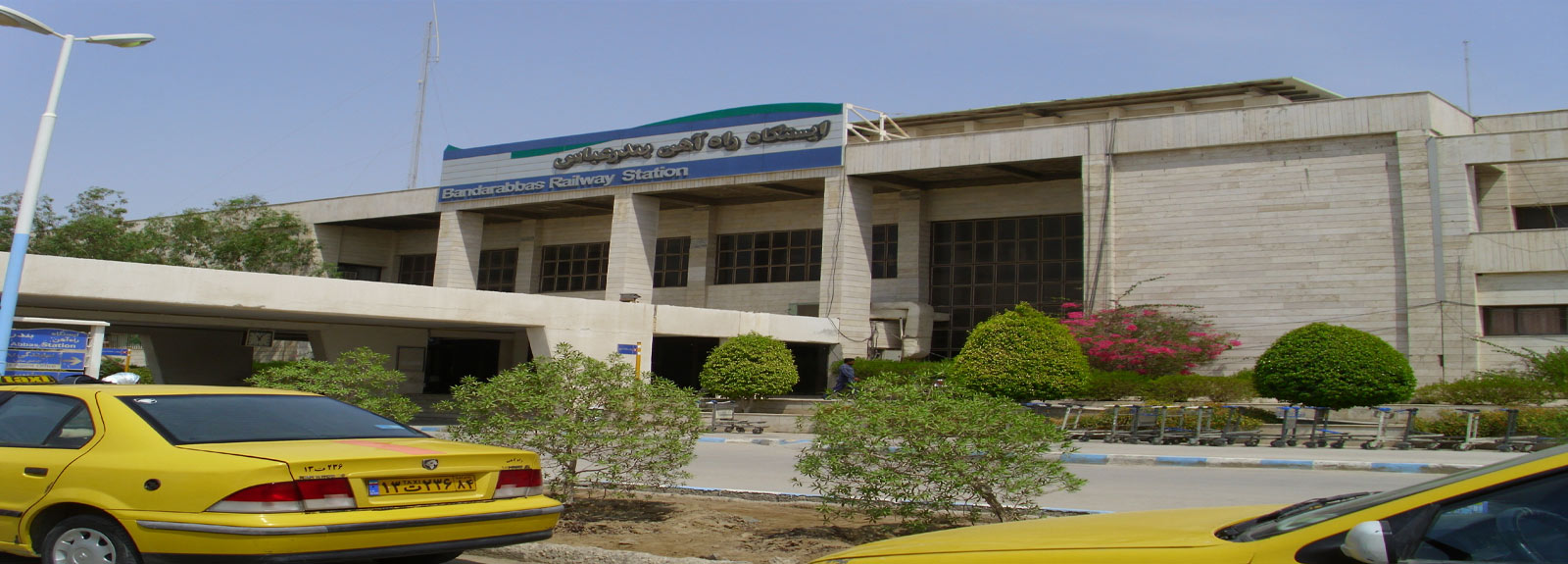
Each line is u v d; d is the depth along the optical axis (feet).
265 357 125.80
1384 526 10.73
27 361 51.42
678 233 134.41
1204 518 13.52
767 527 29.04
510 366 109.29
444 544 19.22
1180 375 86.12
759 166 113.70
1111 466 50.93
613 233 121.60
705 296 130.31
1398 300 85.81
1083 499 36.73
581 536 27.53
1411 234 85.66
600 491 34.86
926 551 13.10
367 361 43.37
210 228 130.31
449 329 100.63
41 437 20.18
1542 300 81.25
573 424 28.96
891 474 24.77
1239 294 91.91
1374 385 66.08
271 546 17.19
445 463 19.57
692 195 124.36
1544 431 57.77
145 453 18.66
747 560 24.18
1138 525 13.17
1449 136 85.20
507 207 133.08
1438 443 58.90
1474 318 82.74
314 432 20.97
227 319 86.74
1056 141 99.96
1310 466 47.98
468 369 115.03
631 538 27.09
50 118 48.19
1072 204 110.22
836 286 108.37
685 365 117.29
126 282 67.87
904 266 116.98
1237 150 93.71
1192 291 93.76
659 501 33.81
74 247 117.70
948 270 117.08
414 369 99.19
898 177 111.24
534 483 21.36
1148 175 97.09
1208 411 64.95
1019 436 24.68
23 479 19.58
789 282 125.29
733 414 80.33
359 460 18.38
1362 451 56.03
